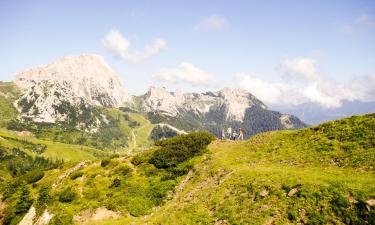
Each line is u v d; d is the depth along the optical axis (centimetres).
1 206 7881
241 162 4719
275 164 4128
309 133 4706
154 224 3497
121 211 5238
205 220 3144
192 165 5972
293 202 2712
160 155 6744
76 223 5412
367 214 2294
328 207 2492
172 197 5231
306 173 3244
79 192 6462
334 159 3566
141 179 6209
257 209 2869
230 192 3469
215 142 6862
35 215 6412
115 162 7469
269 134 5553
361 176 2942
